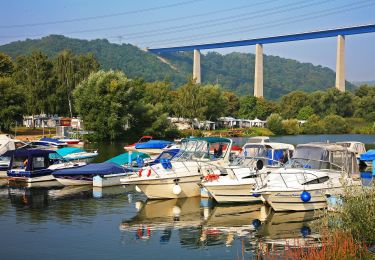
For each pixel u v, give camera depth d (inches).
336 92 5526.6
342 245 533.6
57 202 963.3
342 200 631.8
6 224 783.7
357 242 540.7
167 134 3240.7
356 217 570.9
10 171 1197.7
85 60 3949.3
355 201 580.7
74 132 2854.3
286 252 613.6
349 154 909.8
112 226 772.6
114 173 1146.7
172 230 749.9
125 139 3006.9
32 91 3494.1
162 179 962.7
